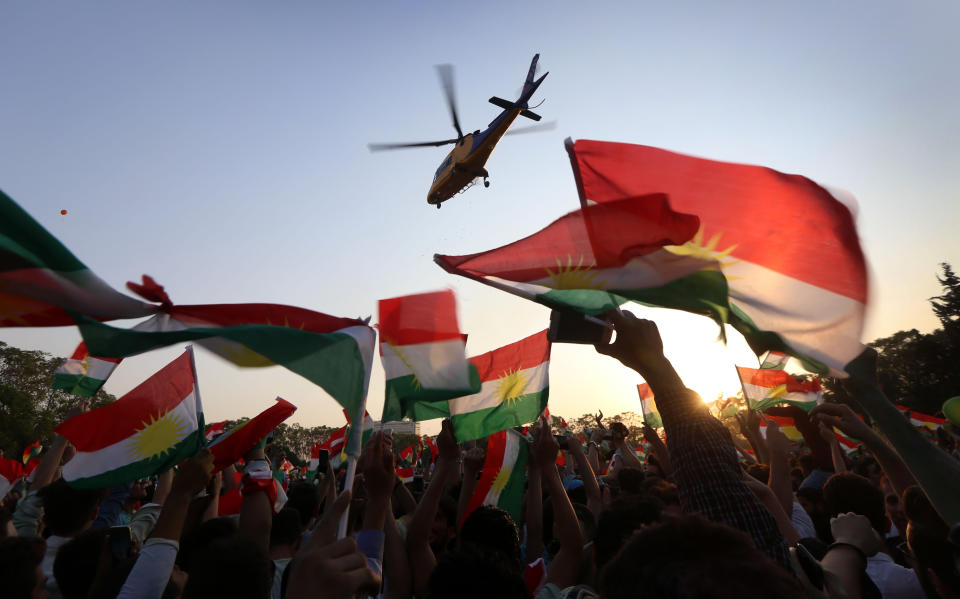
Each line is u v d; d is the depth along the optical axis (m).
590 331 2.19
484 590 1.86
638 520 2.59
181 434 3.93
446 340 3.16
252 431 3.88
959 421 3.67
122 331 2.67
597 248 2.65
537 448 3.11
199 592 1.93
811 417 2.60
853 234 2.41
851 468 6.87
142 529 3.79
